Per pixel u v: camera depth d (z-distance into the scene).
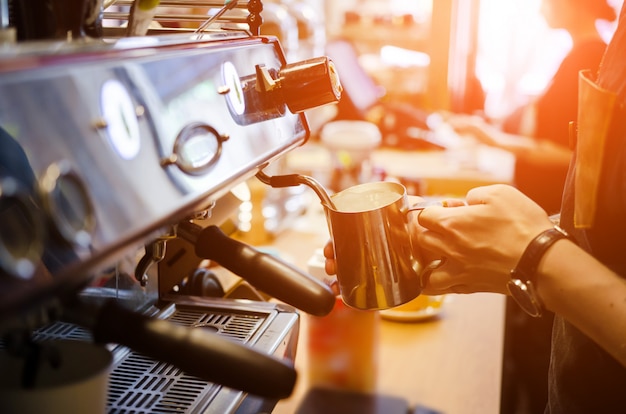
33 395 0.55
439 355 1.21
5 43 0.56
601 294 0.73
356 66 3.03
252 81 0.75
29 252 0.43
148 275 0.98
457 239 0.81
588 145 0.80
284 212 1.94
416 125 3.01
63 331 0.89
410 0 3.25
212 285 1.17
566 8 2.21
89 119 0.50
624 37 0.82
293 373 0.56
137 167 0.54
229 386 0.56
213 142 0.65
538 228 0.78
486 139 2.56
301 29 2.70
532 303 0.77
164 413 0.73
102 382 0.59
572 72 2.22
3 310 0.42
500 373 1.15
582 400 0.91
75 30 0.66
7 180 0.42
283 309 0.98
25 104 0.45
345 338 1.06
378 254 0.80
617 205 0.78
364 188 0.87
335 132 2.34
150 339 0.55
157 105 0.58
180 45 0.64
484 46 3.14
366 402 1.04
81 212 0.47
